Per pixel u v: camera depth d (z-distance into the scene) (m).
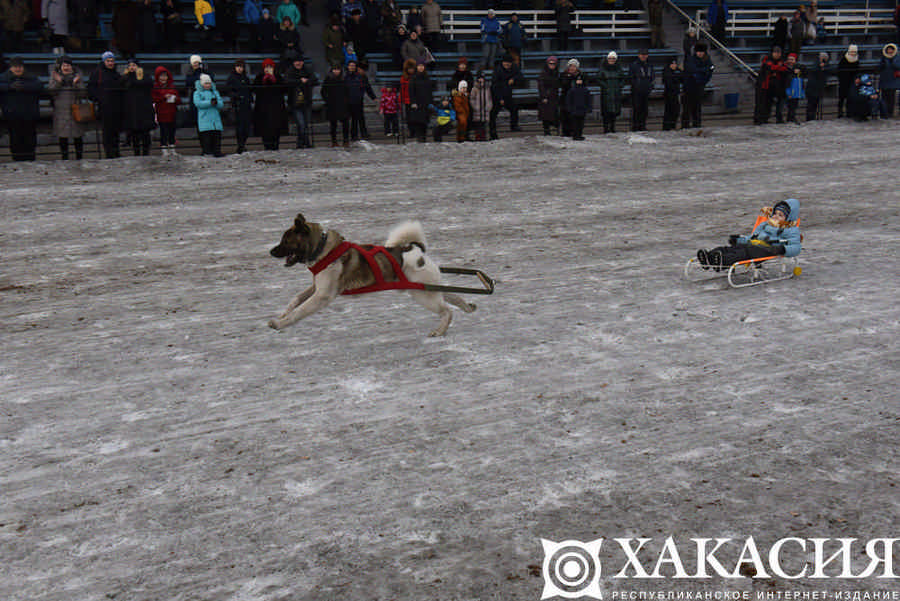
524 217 12.13
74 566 3.87
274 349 6.82
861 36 30.31
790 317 7.52
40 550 3.99
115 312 7.79
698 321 7.45
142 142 15.89
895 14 29.88
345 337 7.14
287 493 4.52
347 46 20.48
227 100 19.34
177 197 13.20
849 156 18.05
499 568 3.81
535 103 23.28
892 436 5.09
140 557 3.93
